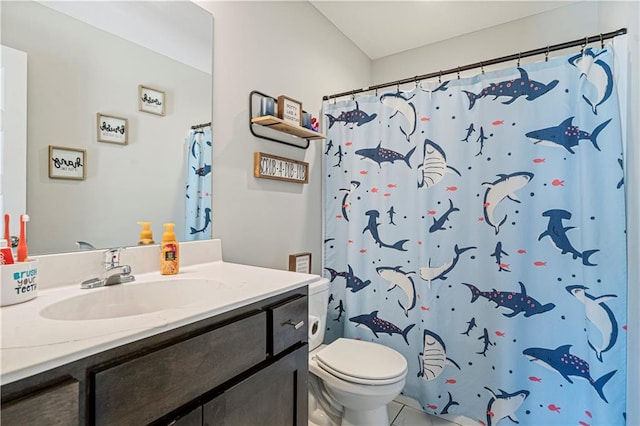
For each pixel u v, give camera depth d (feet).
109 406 1.93
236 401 2.71
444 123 5.66
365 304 6.50
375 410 4.95
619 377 4.26
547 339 4.89
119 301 3.25
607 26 5.73
